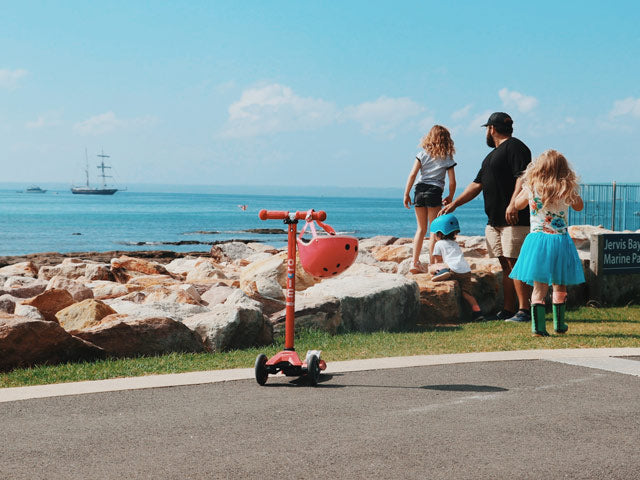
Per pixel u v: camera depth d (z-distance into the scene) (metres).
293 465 3.65
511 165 9.38
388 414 4.62
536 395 5.13
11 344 6.50
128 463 3.72
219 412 4.73
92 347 6.95
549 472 3.52
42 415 4.73
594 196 20.16
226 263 20.67
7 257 30.02
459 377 5.79
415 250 11.19
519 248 9.32
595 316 10.02
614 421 4.43
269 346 7.85
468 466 3.61
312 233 5.52
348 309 8.91
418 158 10.89
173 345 7.36
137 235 60.97
